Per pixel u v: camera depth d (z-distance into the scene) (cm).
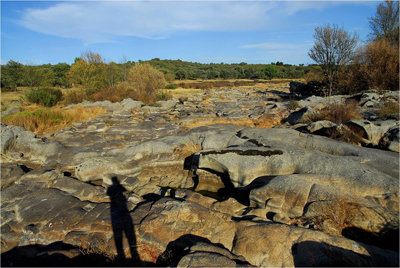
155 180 820
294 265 378
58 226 515
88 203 604
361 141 859
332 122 1009
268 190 561
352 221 450
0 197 640
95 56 2611
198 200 621
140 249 459
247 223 477
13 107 1809
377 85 1720
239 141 857
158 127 1287
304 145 793
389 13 2217
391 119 1019
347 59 2073
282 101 2122
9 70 2909
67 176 788
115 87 2316
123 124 1348
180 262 383
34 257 441
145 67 2378
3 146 927
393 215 441
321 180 565
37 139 1019
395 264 351
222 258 387
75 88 2722
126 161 849
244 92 3138
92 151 925
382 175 545
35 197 618
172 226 493
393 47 1823
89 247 465
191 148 923
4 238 504
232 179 693
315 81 2569
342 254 370
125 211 568
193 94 2914
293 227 441
